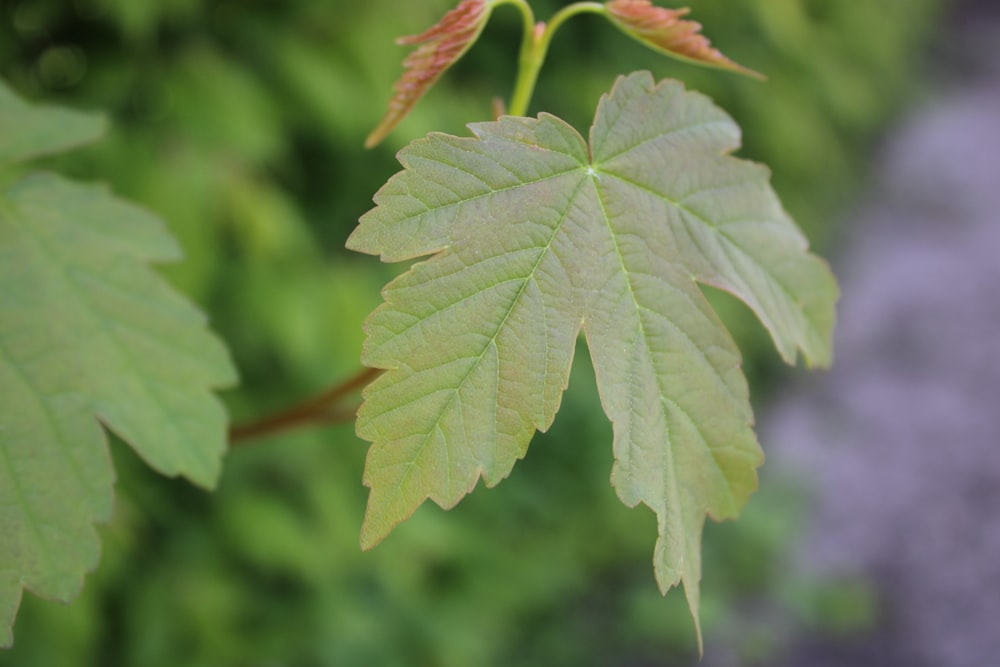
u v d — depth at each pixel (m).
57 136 0.47
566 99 1.20
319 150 0.95
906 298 2.02
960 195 2.43
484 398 0.39
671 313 0.41
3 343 0.43
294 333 0.80
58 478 0.42
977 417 1.68
